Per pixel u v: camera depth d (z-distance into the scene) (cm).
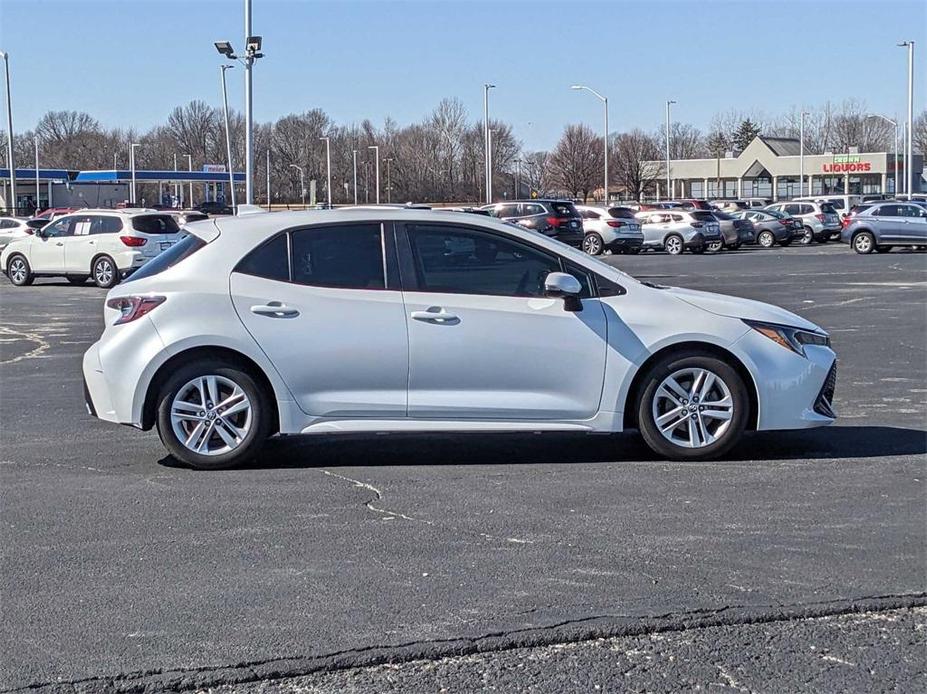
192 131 9581
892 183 8462
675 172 8844
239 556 564
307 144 8806
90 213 2653
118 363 751
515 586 516
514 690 412
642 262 3503
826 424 779
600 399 755
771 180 8919
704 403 762
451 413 752
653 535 595
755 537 591
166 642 453
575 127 8319
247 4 2783
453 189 8400
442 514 639
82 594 510
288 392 747
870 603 495
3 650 446
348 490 695
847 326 1625
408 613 483
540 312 749
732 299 788
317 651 443
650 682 419
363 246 759
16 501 673
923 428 887
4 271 2736
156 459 789
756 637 461
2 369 1275
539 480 718
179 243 784
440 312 746
